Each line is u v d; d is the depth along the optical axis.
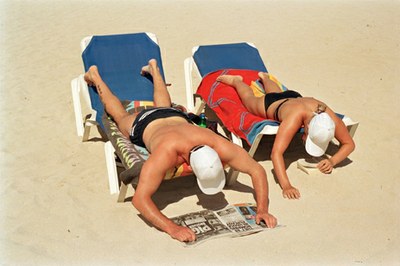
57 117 6.36
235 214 4.24
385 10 11.21
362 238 4.04
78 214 4.32
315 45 9.09
